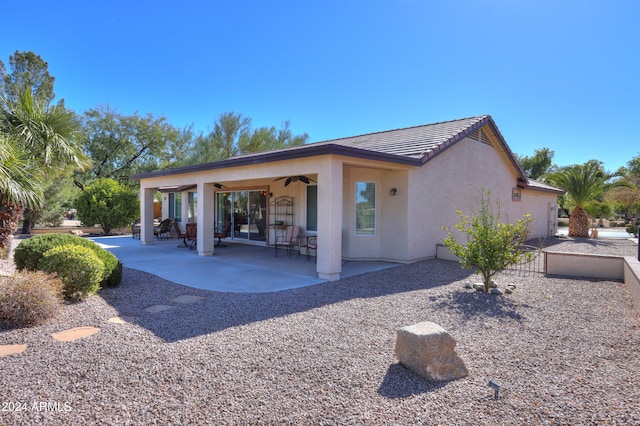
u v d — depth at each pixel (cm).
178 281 823
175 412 297
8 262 923
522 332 507
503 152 1515
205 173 1223
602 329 519
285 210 1376
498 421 291
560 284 816
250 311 591
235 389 337
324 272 851
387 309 611
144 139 2947
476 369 390
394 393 335
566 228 3234
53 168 866
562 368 392
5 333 466
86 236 1992
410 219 1055
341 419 292
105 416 289
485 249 722
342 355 420
